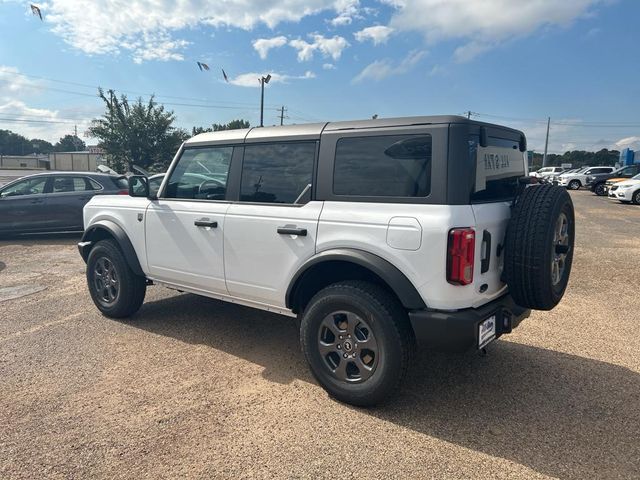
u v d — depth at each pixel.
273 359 3.99
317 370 3.32
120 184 10.84
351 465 2.58
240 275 3.82
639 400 3.33
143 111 31.88
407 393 3.40
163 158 32.62
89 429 2.91
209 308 5.40
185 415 3.08
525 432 2.92
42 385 3.50
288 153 3.58
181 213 4.20
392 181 3.04
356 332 3.14
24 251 9.23
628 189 20.84
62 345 4.28
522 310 3.49
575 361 3.98
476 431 2.92
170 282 4.50
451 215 2.77
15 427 2.94
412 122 3.01
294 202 3.50
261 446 2.75
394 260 2.94
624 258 8.45
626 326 4.86
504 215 3.18
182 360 3.95
